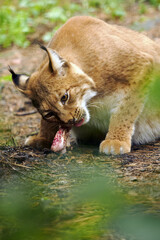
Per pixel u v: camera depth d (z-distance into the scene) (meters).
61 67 7.52
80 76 7.68
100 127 8.52
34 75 7.88
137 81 8.09
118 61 8.07
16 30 18.77
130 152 7.93
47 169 7.21
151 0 21.03
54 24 19.61
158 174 6.61
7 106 12.65
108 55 8.07
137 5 21.27
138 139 8.59
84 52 8.10
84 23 8.46
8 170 7.18
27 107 12.52
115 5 20.95
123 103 8.09
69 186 6.41
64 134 7.88
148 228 4.81
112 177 6.63
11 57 17.12
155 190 5.96
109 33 8.43
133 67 8.12
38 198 6.02
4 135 10.01
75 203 5.72
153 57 8.68
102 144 7.97
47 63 7.73
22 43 18.28
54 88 7.47
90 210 5.45
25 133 10.11
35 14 20.64
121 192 5.96
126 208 5.40
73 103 7.59
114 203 5.59
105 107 8.16
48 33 17.98
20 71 15.23
